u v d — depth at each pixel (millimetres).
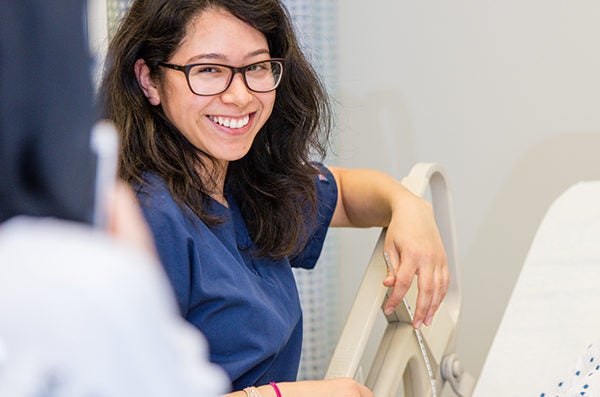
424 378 1698
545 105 2314
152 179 1352
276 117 1556
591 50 2223
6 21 511
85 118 532
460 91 2443
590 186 1809
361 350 1491
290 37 1482
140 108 1386
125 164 1353
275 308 1457
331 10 2566
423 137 2529
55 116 521
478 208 2459
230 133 1389
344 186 1778
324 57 2572
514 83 2354
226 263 1372
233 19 1347
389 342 1628
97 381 494
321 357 2623
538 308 1663
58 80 521
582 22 2225
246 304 1354
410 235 1585
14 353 492
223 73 1356
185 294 1314
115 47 1376
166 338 521
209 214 1401
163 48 1348
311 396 1310
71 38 523
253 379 1401
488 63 2387
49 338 492
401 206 1647
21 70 514
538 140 2336
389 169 2600
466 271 2496
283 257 1517
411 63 2514
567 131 2291
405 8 2496
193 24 1335
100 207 544
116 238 553
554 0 2258
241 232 1509
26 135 517
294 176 1565
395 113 2561
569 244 1728
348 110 2619
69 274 500
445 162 2504
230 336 1354
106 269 506
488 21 2367
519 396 1566
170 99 1372
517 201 2395
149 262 556
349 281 2701
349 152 2641
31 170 523
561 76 2279
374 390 1574
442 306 1738
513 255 2420
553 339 1615
